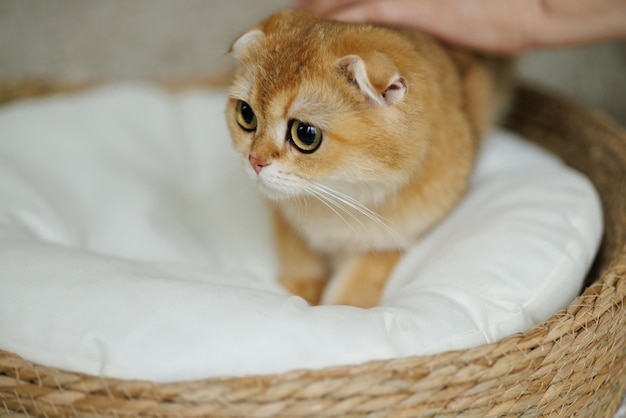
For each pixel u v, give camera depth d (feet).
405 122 1.46
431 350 1.32
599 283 1.41
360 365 1.24
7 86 2.21
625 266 1.45
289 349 1.28
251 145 1.49
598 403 1.45
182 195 2.07
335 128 1.42
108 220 1.88
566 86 2.90
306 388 1.22
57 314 1.35
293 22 1.56
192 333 1.30
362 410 1.24
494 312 1.40
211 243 1.96
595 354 1.37
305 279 1.84
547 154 1.97
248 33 1.52
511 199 1.69
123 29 3.17
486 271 1.47
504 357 1.28
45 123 2.02
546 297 1.45
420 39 1.71
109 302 1.36
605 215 1.79
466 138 1.72
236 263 1.91
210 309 1.33
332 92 1.41
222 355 1.28
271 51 1.49
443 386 1.26
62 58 2.95
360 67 1.36
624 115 2.74
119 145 2.08
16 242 1.54
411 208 1.65
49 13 3.25
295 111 1.41
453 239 1.62
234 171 2.08
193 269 1.57
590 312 1.35
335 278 1.77
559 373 1.33
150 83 2.34
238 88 1.52
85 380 1.25
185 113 2.19
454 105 1.69
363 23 1.63
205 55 3.01
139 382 1.23
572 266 1.51
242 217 2.01
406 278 1.65
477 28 1.83
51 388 1.26
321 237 1.72
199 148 2.15
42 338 1.34
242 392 1.21
